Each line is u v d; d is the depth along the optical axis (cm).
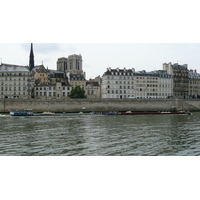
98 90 16100
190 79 18175
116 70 15450
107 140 4322
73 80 15362
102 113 10688
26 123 6631
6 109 10700
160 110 12838
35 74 15975
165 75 16488
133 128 5750
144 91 15838
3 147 3762
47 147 3778
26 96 13325
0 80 13300
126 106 12331
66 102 11425
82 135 4781
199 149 3716
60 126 6034
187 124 6569
